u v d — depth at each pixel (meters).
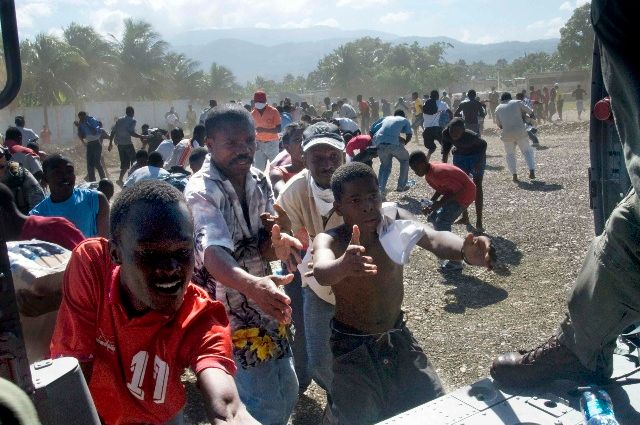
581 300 2.61
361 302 2.98
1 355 1.47
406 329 3.13
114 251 1.86
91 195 4.50
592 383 2.78
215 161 3.18
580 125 23.33
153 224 1.74
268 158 12.09
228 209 3.11
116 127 16.09
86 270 2.02
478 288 6.50
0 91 1.60
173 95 60.31
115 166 25.00
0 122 34.91
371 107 30.77
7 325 1.50
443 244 2.84
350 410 2.98
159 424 2.05
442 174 6.78
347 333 3.04
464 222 8.54
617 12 2.06
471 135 8.38
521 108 12.18
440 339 5.32
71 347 1.99
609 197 3.28
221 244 2.91
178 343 1.96
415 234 2.89
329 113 23.44
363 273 2.48
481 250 2.70
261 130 11.95
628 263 2.41
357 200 2.89
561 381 2.80
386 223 3.02
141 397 2.00
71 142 35.88
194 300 2.04
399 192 11.82
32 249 2.73
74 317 2.00
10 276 1.51
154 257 1.75
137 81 53.00
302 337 4.40
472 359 4.92
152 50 53.53
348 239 2.99
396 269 3.00
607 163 3.26
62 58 39.72
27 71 38.16
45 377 1.59
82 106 40.12
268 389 3.13
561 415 2.53
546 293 6.22
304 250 3.69
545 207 9.90
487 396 2.73
